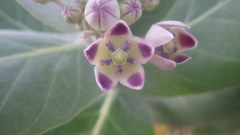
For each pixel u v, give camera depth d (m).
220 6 0.16
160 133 0.22
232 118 0.20
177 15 0.16
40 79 0.13
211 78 0.15
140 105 0.17
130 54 0.12
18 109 0.13
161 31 0.12
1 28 0.18
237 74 0.15
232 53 0.16
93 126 0.16
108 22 0.12
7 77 0.13
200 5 0.16
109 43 0.12
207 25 0.16
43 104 0.13
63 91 0.13
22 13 0.18
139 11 0.12
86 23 0.13
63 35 0.15
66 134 0.15
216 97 0.19
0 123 0.13
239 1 0.16
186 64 0.15
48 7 0.14
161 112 0.20
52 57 0.14
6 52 0.14
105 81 0.12
